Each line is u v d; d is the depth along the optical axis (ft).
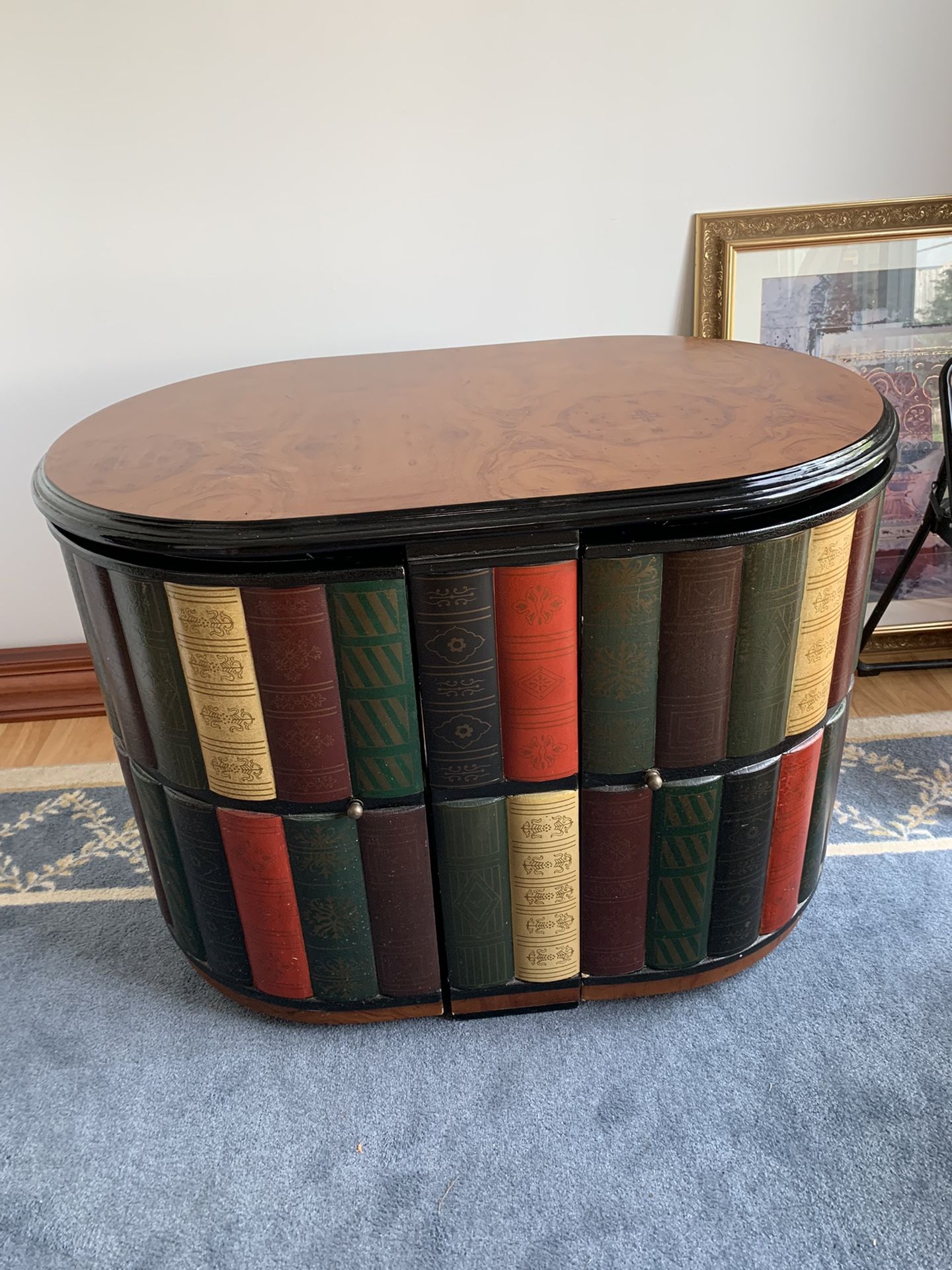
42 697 7.30
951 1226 3.71
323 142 5.94
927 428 6.81
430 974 4.50
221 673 3.82
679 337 5.86
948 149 6.16
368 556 3.69
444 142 5.98
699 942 4.54
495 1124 4.21
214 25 5.65
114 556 3.80
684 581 3.71
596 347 5.73
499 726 3.95
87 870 5.81
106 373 6.48
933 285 6.47
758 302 6.43
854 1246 3.66
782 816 4.41
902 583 7.22
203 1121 4.30
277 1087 4.44
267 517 3.58
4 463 6.69
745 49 5.84
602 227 6.23
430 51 5.76
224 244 6.17
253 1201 3.96
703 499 3.57
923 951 4.91
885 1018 4.58
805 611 3.98
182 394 5.32
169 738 4.08
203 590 3.66
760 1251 3.67
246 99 5.83
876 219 6.27
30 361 6.42
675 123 6.00
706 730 4.02
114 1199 4.00
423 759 4.01
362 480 3.88
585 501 3.58
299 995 4.58
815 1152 4.00
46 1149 4.21
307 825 4.09
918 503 7.00
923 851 5.53
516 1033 4.63
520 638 3.76
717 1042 4.52
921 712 6.72
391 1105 4.32
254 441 4.45
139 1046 4.68
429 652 3.77
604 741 4.00
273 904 4.31
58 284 6.23
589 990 4.68
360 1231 3.84
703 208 6.22
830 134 6.08
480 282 6.33
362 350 6.49
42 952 5.24
